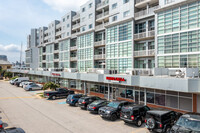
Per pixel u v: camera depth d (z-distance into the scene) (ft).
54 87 94.02
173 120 38.42
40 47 206.69
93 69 90.94
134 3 87.04
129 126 44.11
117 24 92.48
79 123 46.47
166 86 51.11
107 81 76.18
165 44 66.64
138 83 63.67
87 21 125.90
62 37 165.27
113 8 100.53
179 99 57.82
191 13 58.90
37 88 118.62
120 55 90.33
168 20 65.82
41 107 66.08
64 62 148.97
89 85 104.99
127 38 86.89
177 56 62.44
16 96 92.07
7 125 44.09
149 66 82.48
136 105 45.80
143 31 84.23
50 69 134.62
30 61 225.35
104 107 51.16
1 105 68.59
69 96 69.67
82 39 125.08
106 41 99.50
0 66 277.03
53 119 50.06
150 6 84.28
